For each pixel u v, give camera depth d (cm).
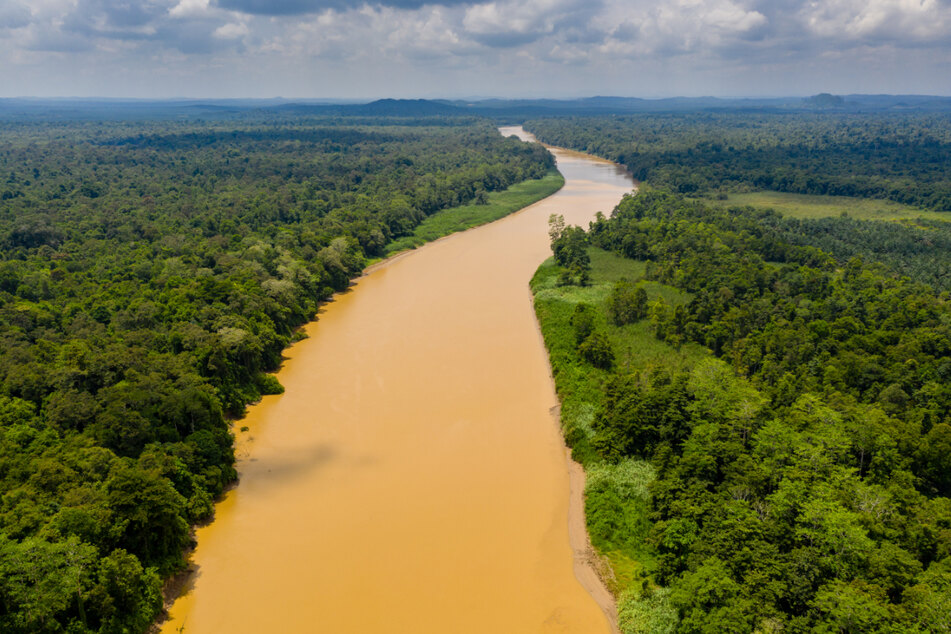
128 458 7719
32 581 5434
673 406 8888
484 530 7844
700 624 5841
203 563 7238
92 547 5903
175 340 10631
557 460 9281
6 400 8200
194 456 8225
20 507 6347
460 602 6756
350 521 7975
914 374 9762
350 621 6506
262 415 10444
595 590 6950
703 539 6800
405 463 9169
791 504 6812
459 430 10019
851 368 10044
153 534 6762
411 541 7638
